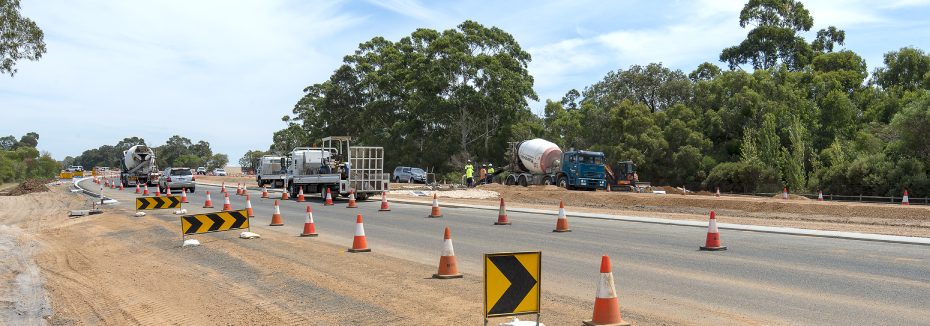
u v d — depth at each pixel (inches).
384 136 2928.2
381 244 474.6
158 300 291.1
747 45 2723.9
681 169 1975.9
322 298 277.0
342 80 3262.8
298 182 1152.8
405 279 318.3
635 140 2048.5
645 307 254.2
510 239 500.1
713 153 2025.1
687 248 437.7
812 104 1993.1
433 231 568.4
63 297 311.3
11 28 760.3
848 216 718.5
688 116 2129.7
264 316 249.0
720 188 1806.1
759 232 548.7
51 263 431.8
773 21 2741.1
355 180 1050.7
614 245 457.1
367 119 3048.7
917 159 1339.8
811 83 2132.1
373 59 3184.1
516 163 1609.3
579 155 1323.8
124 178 1939.0
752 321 229.6
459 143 2689.5
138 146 1860.2
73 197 1310.3
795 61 2657.5
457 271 327.3
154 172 1891.0
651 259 385.7
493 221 671.1
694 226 604.7
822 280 307.9
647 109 2190.0
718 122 2070.6
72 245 531.5
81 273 382.0
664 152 2018.9
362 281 313.7
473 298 271.3
